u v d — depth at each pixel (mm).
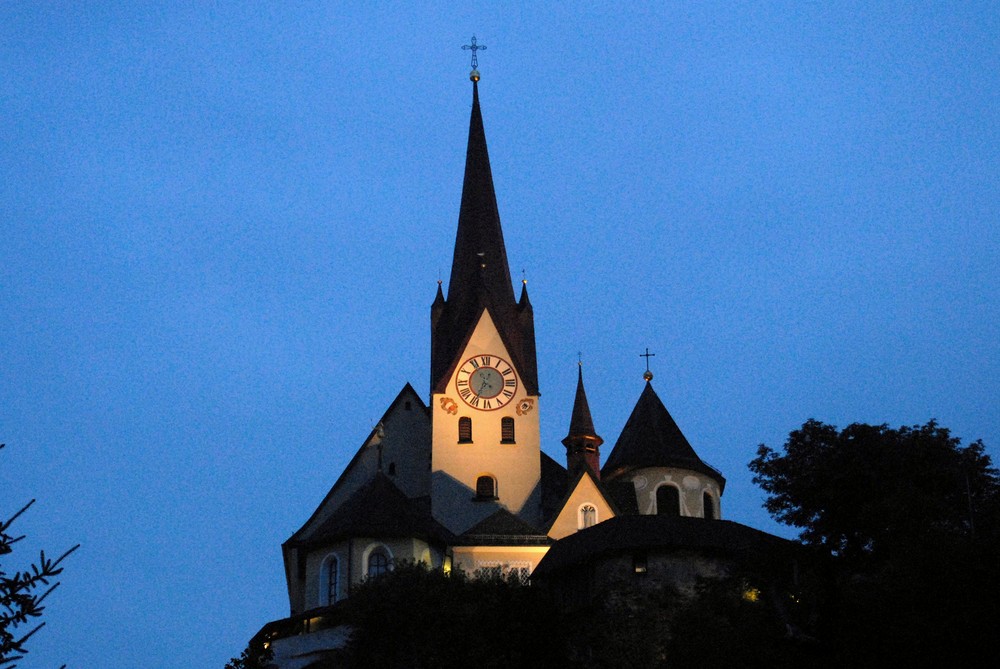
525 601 79875
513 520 109750
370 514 99188
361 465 114688
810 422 91562
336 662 85438
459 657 75000
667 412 126500
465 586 80812
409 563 86125
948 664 65375
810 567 83188
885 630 68438
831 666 71312
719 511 123188
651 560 86188
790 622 77688
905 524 78812
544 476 116500
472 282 122375
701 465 122688
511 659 76500
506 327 120938
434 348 119688
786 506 88875
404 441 116500
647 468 120938
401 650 76500
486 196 129500
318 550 99000
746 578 82375
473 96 137500
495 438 114375
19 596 22766
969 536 73562
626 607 82875
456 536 108562
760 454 91438
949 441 89375
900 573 70125
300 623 96562
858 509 85938
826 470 87750
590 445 116312
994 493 86375
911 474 86688
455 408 115062
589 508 111188
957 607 66438
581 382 119438
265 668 87875
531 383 116625
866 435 89438
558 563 90688
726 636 75250
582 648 81812
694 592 84312
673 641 76875
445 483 112312
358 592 80625
